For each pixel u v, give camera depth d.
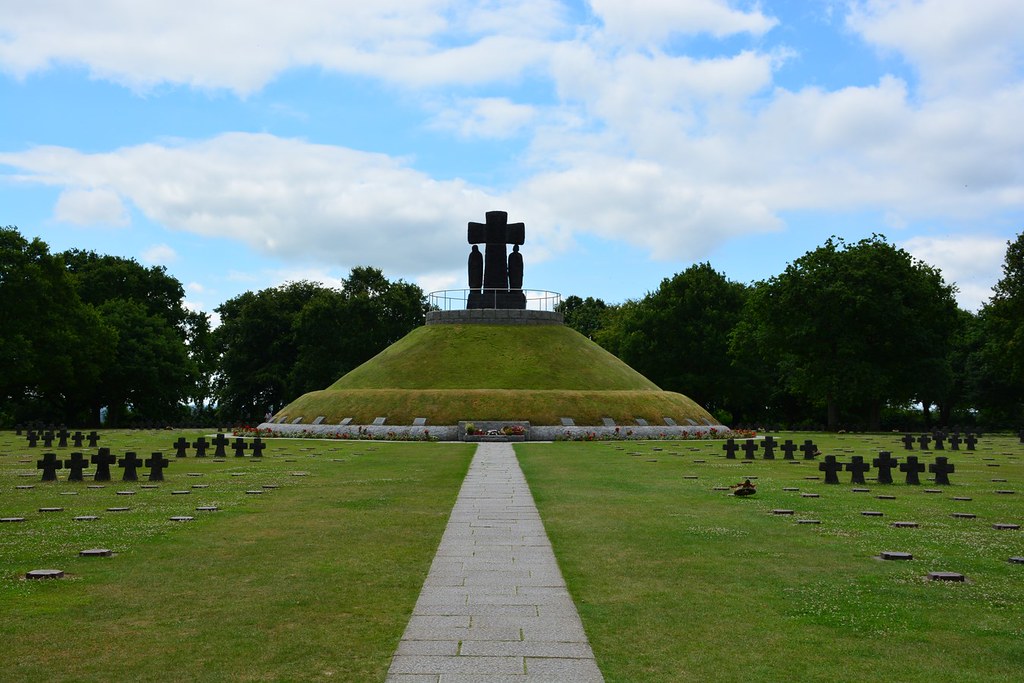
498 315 80.81
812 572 15.59
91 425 98.44
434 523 20.89
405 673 10.16
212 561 16.39
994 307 74.50
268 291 116.44
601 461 41.22
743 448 46.75
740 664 10.61
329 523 20.91
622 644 11.30
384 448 51.75
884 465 31.66
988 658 10.91
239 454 44.75
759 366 102.56
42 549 17.52
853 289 79.50
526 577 15.05
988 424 103.50
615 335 117.75
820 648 11.26
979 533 19.94
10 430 83.00
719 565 16.12
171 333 100.62
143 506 24.03
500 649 11.05
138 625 12.17
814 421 108.81
